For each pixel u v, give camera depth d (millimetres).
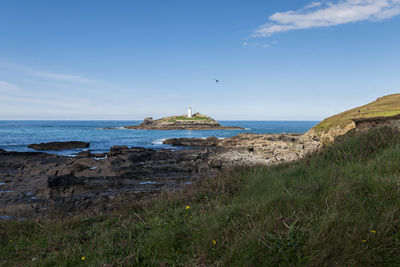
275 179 5734
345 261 2686
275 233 3301
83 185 14852
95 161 22609
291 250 2969
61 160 26672
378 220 3160
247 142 43906
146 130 113188
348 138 7680
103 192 13961
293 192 4480
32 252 4734
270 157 27891
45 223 6824
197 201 6359
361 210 3377
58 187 14242
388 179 4043
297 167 6562
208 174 18750
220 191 6473
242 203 4816
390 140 6668
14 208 11250
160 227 4336
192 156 27984
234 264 2908
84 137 69062
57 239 5242
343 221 3141
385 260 2668
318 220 3338
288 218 3559
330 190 4141
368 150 6453
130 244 3979
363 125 16422
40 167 21328
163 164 22938
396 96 39469
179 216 4750
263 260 2908
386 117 15094
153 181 16500
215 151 33531
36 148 40438
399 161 4816
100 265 3396
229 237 3449
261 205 4102
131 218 5906
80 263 3727
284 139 52344
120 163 22344
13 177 17516
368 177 4324
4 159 26156
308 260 2742
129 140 60688
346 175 4633
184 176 17984
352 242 2873
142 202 7754
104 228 5605
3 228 6473
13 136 69312
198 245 3449
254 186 5902
